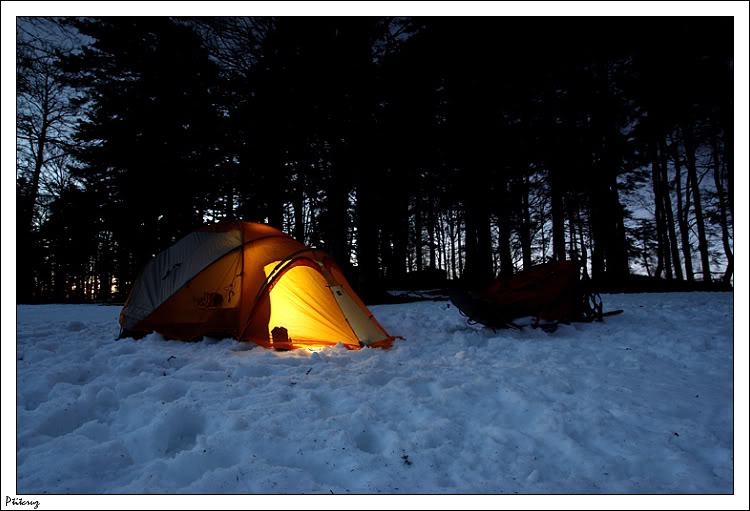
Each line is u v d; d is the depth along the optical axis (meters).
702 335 5.59
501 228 22.31
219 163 15.75
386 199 14.26
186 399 3.20
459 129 14.78
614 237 17.36
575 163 17.33
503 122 15.92
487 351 5.17
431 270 24.25
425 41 12.89
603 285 16.48
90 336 6.30
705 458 2.37
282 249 6.30
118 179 16.77
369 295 13.36
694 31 12.84
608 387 3.59
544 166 18.36
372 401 3.23
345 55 12.13
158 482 2.09
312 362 4.53
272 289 5.97
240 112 12.73
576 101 16.55
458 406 3.18
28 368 4.16
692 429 2.70
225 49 12.33
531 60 14.68
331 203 13.55
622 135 18.23
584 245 26.88
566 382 3.68
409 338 6.32
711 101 14.33
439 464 2.31
